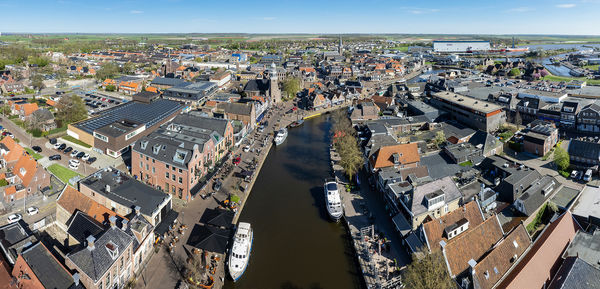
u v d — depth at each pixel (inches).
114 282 2444.6
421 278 2368.4
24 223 3260.3
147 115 6008.9
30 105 6446.9
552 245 2689.5
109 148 4913.9
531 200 3447.3
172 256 2913.4
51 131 5698.8
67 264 2349.9
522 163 4694.9
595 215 3378.4
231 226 3235.7
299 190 4173.2
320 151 5418.3
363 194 3991.1
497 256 2503.7
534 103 6619.1
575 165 4372.5
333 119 6830.7
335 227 3476.9
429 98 7623.0
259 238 3284.9
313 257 3056.1
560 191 3853.3
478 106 6136.8
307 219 3599.9
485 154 4741.6
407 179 3912.4
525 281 2353.6
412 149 4227.4
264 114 7308.1
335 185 3924.7
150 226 2947.8
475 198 3228.3
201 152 4010.8
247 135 5949.8
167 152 3865.7
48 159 4682.6
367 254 2989.7
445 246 2488.9
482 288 2303.2
